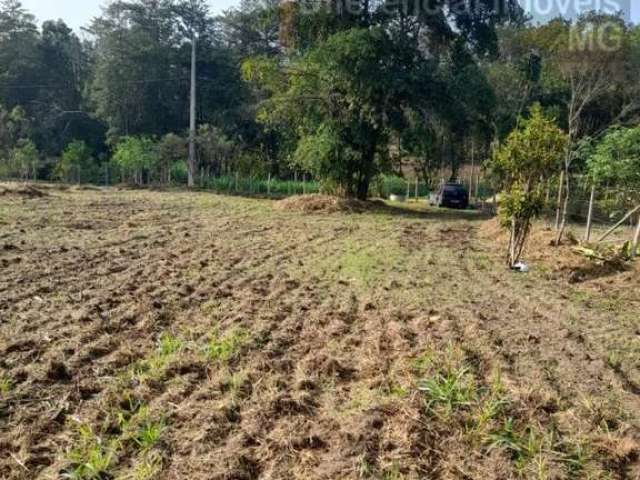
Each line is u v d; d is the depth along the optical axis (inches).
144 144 1106.1
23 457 120.8
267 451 126.3
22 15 1576.0
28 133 1347.2
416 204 936.3
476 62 876.0
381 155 813.2
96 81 1430.9
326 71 714.8
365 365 174.9
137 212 581.3
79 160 1141.1
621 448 130.0
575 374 172.7
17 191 671.1
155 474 116.0
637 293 284.0
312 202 706.8
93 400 147.9
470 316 231.8
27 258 313.7
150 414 140.1
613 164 370.6
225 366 170.1
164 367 166.4
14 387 152.0
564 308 253.8
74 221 480.1
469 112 733.9
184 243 398.3
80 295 241.4
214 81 1496.1
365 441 128.7
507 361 181.3
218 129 1240.2
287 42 835.4
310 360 177.6
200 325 210.1
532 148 334.0
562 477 118.8
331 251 394.9
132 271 296.5
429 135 735.1
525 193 341.1
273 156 1379.2
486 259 384.2
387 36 721.0
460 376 162.4
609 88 672.4
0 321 203.8
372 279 304.5
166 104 1473.9
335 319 223.8
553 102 1030.4
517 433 135.1
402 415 140.1
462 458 125.2
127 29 1460.4
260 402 148.9
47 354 174.1
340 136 747.4
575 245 394.0
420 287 288.8
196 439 129.3
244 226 513.0
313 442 130.6
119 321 207.9
